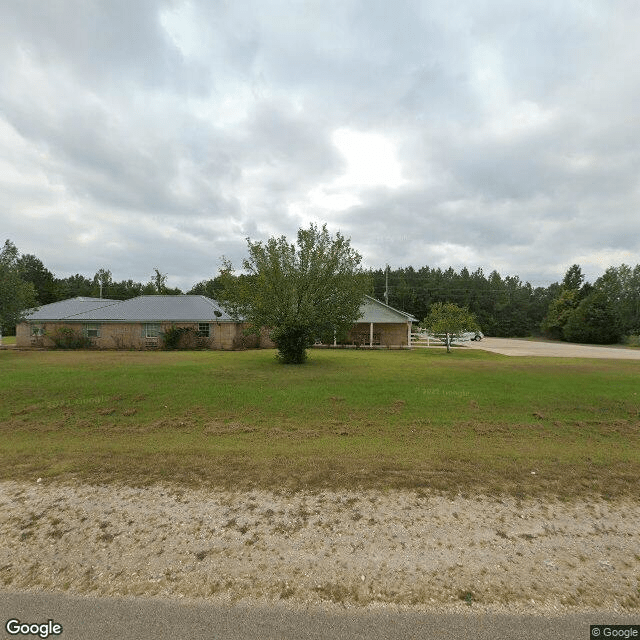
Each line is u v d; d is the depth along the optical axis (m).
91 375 11.62
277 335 14.77
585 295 59.22
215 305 30.11
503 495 4.07
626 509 3.79
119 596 2.52
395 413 8.05
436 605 2.44
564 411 8.33
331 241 15.12
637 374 12.66
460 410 8.26
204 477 4.49
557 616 2.36
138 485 4.25
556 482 4.45
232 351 24.19
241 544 3.11
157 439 6.36
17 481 4.38
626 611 2.42
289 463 5.00
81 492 4.07
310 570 2.78
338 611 2.39
